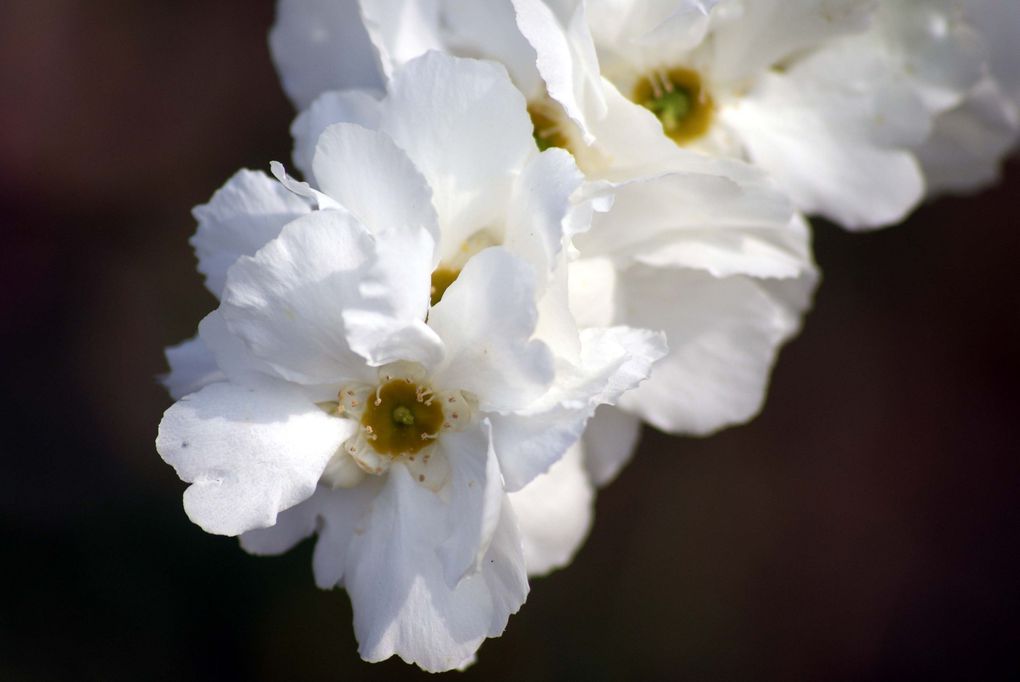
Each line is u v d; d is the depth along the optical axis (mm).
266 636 363
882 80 289
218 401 271
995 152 305
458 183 273
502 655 365
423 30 282
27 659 363
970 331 375
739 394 293
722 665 373
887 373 382
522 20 271
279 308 267
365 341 264
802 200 292
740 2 285
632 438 298
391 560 275
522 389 268
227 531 268
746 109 292
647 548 373
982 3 294
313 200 276
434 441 276
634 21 282
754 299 291
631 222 283
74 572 365
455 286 268
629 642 369
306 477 271
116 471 371
